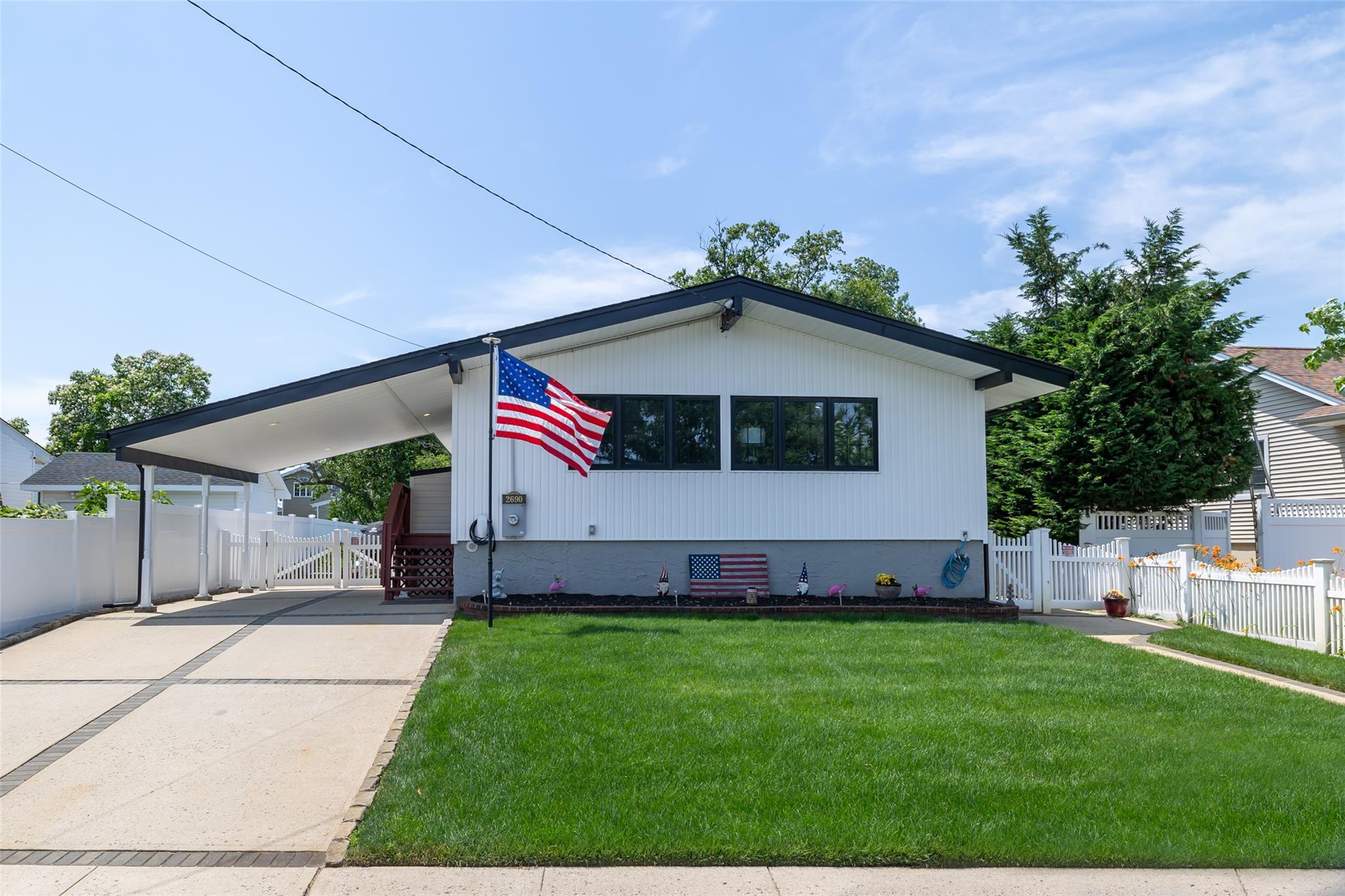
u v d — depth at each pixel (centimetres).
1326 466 2211
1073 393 1917
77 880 489
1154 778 629
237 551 1902
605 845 517
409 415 1830
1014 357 1462
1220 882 497
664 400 1498
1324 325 1349
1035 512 2044
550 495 1457
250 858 518
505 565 1462
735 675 908
